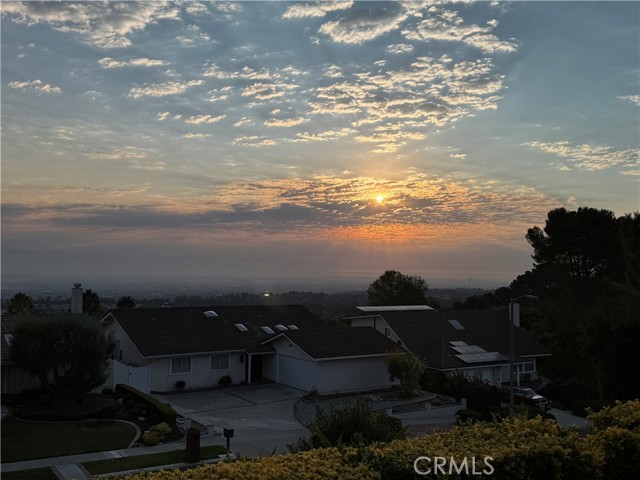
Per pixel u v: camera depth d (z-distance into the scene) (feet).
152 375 112.06
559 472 22.98
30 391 94.12
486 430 25.36
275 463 21.86
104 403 88.63
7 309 156.15
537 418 26.40
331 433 37.37
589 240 176.55
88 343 85.61
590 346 99.45
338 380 116.47
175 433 76.07
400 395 114.01
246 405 102.06
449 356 126.93
